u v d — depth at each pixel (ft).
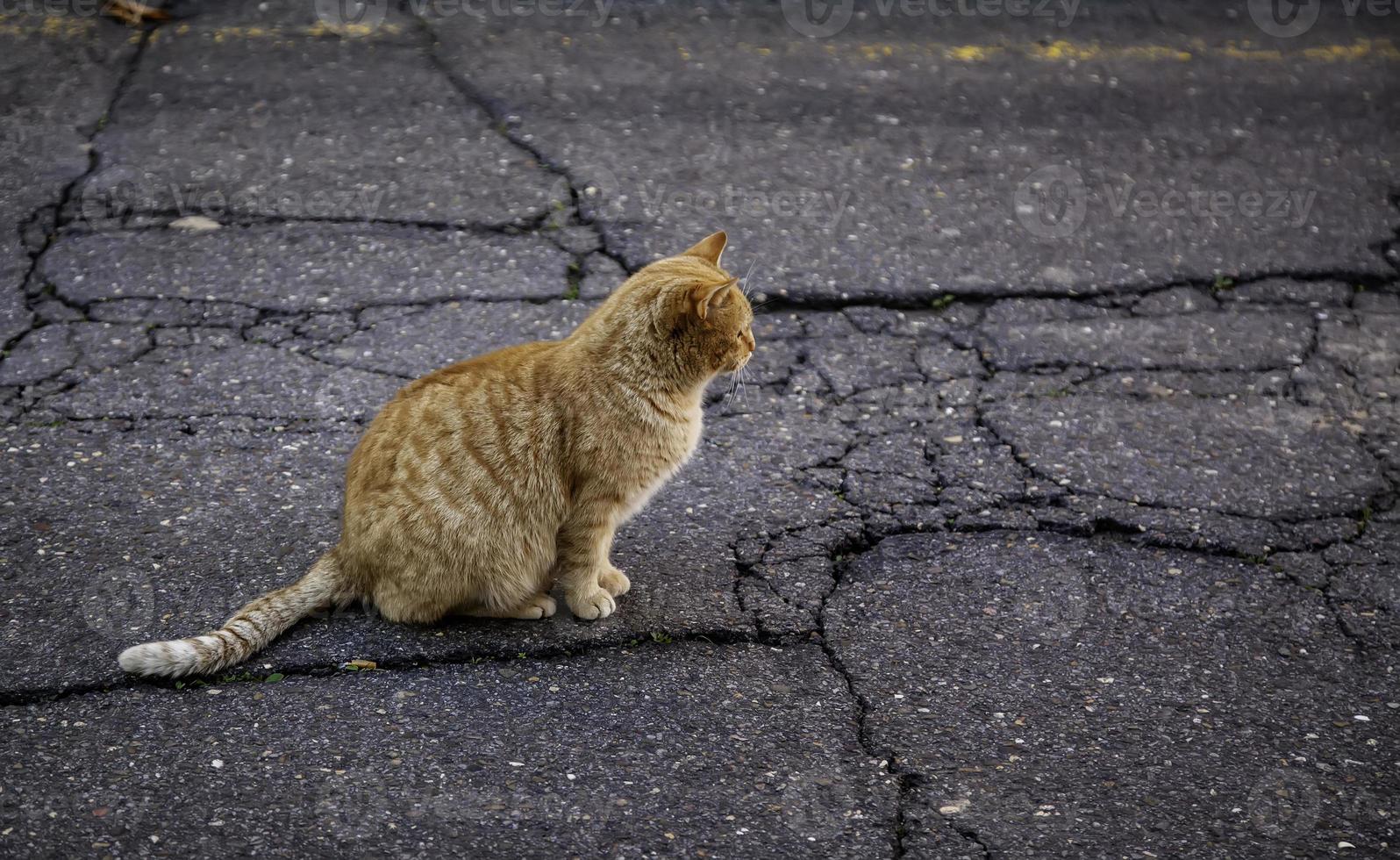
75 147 23.94
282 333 19.60
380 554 13.82
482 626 14.29
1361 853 11.64
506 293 20.83
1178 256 22.77
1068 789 12.34
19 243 21.13
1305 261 22.76
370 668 13.55
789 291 21.22
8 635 13.66
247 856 11.15
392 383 18.61
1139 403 19.02
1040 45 30.40
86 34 27.89
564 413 13.94
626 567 15.38
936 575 15.43
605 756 12.50
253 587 14.71
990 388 19.27
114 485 16.25
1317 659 14.21
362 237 22.07
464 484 13.69
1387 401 19.20
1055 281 21.94
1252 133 26.99
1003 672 13.91
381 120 25.59
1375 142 26.81
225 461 16.88
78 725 12.55
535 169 24.30
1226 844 11.73
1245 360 20.12
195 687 13.15
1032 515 16.53
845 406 18.78
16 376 18.17
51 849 11.10
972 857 11.51
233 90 26.27
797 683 13.66
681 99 27.14
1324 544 16.12
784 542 15.92
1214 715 13.37
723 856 11.37
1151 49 30.42
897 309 21.13
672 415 14.33
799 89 27.89
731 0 31.78
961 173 25.09
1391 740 13.05
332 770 12.14
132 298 20.08
